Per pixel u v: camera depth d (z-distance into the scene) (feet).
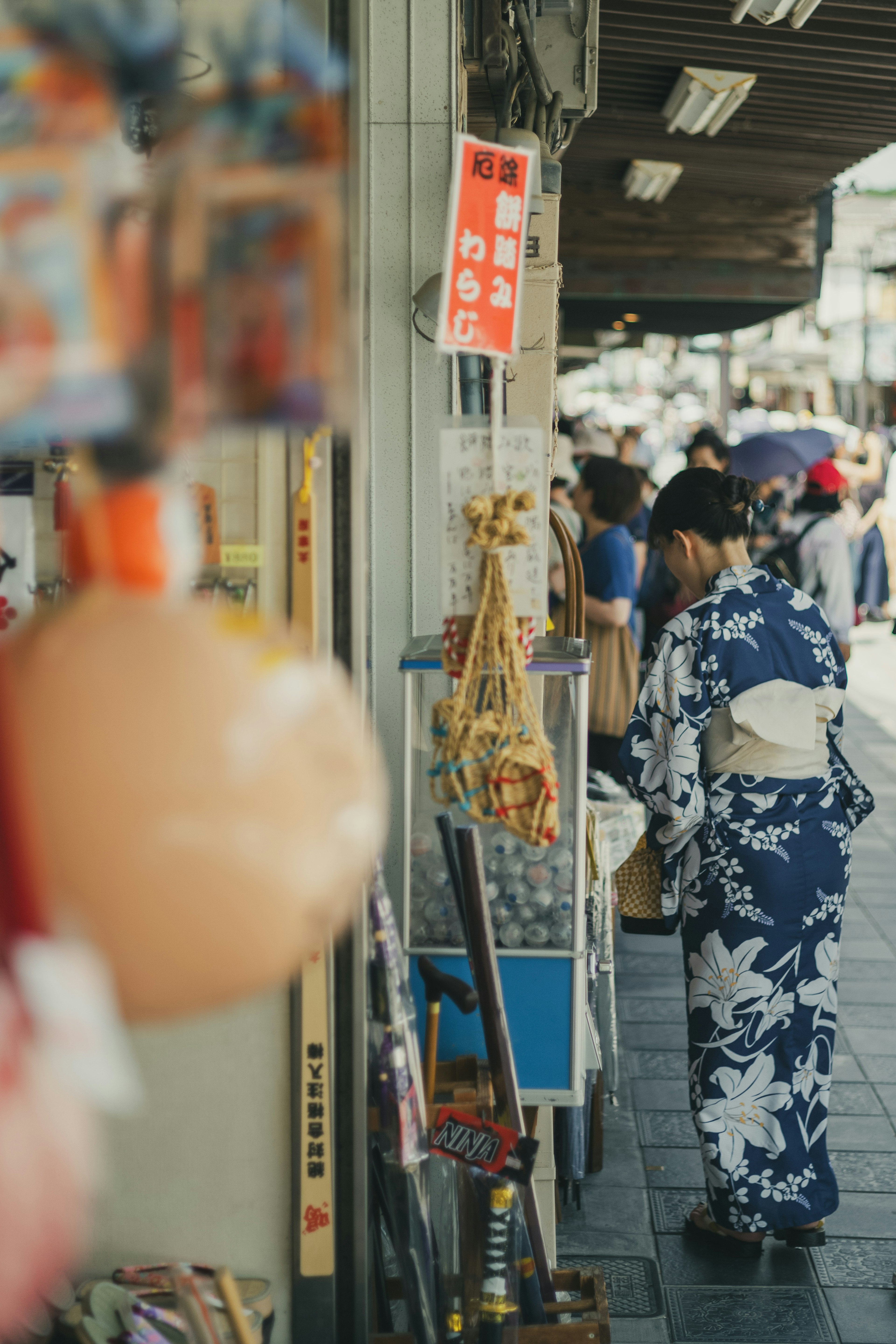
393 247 8.75
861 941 16.14
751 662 9.30
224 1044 6.40
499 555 5.96
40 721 2.36
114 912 2.35
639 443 38.81
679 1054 13.16
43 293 2.68
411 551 9.05
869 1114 11.79
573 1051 7.66
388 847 8.10
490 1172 6.93
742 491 9.82
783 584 9.61
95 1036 2.23
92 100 2.77
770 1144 9.57
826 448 21.91
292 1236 6.49
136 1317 5.77
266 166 2.92
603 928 10.66
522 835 5.91
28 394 2.69
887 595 39.01
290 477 6.10
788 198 25.17
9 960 2.20
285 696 2.56
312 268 2.90
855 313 82.69
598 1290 7.73
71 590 2.85
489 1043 7.07
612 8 14.47
